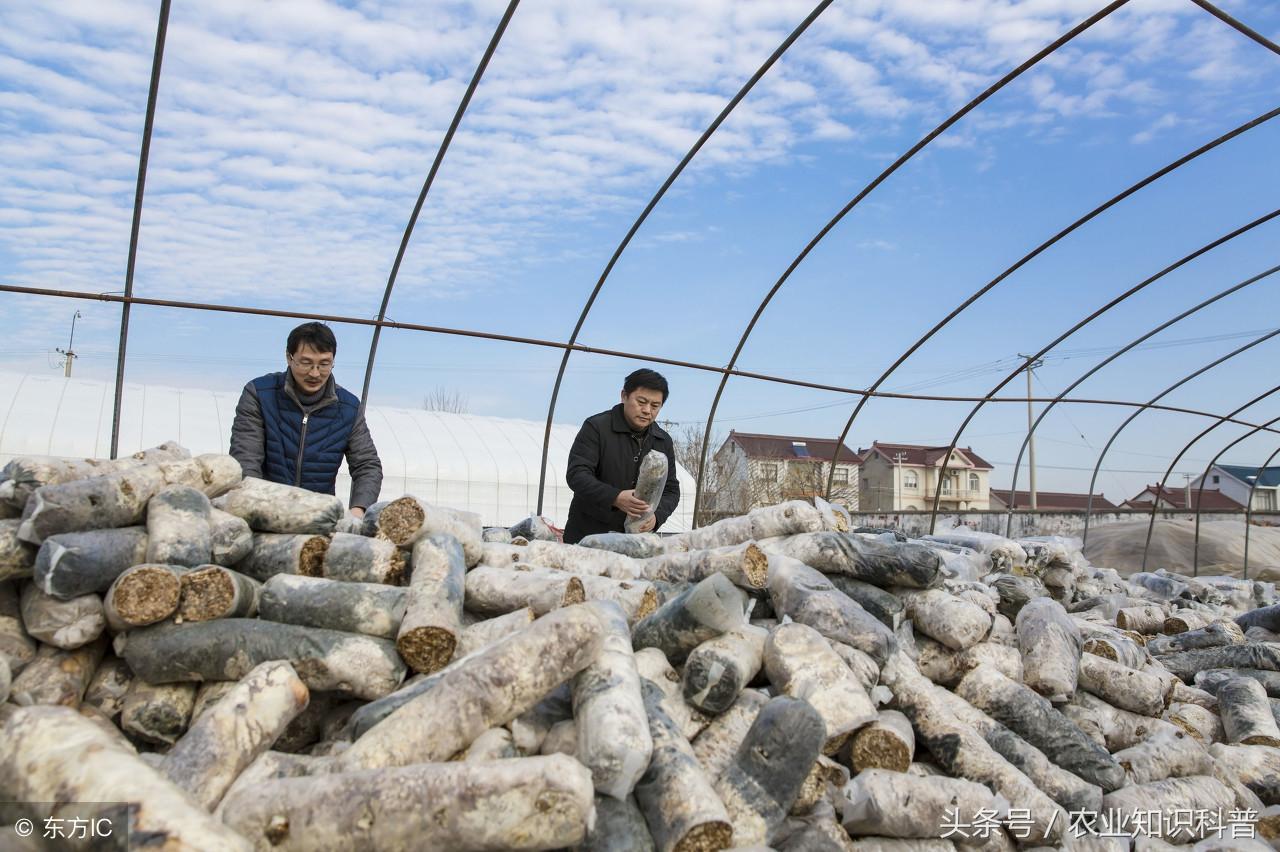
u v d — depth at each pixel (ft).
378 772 9.27
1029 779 13.64
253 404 19.35
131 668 12.07
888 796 12.08
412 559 14.14
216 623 12.01
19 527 11.94
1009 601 19.44
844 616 14.47
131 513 13.08
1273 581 62.85
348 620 12.64
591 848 9.96
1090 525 75.41
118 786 8.10
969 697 15.74
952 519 72.79
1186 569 66.08
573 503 23.38
